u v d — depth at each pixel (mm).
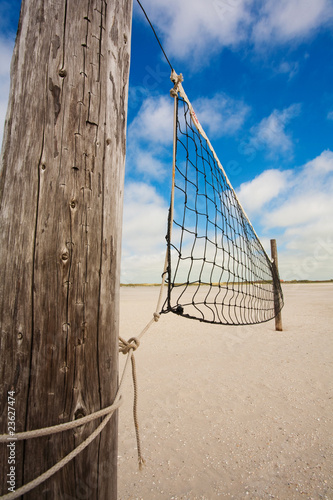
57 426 776
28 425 766
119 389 1006
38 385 779
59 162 832
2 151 845
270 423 2516
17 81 847
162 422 2605
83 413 838
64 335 812
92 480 860
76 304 834
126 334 6488
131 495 1723
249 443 2230
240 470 1928
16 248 793
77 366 829
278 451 2113
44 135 823
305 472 1874
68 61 863
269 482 1805
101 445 895
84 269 855
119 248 990
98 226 896
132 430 2498
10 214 804
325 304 12203
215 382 3521
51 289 803
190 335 6391
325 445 2152
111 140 953
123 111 1027
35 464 765
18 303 780
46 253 804
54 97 839
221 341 5789
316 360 4312
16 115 833
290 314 9555
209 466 1981
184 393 3217
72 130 853
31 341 780
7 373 766
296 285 33281
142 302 14117
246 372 3863
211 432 2410
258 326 7465
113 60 979
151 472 1938
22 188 807
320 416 2598
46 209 811
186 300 14055
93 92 900
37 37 848
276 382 3469
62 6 876
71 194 840
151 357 4676
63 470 801
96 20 931
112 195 951
